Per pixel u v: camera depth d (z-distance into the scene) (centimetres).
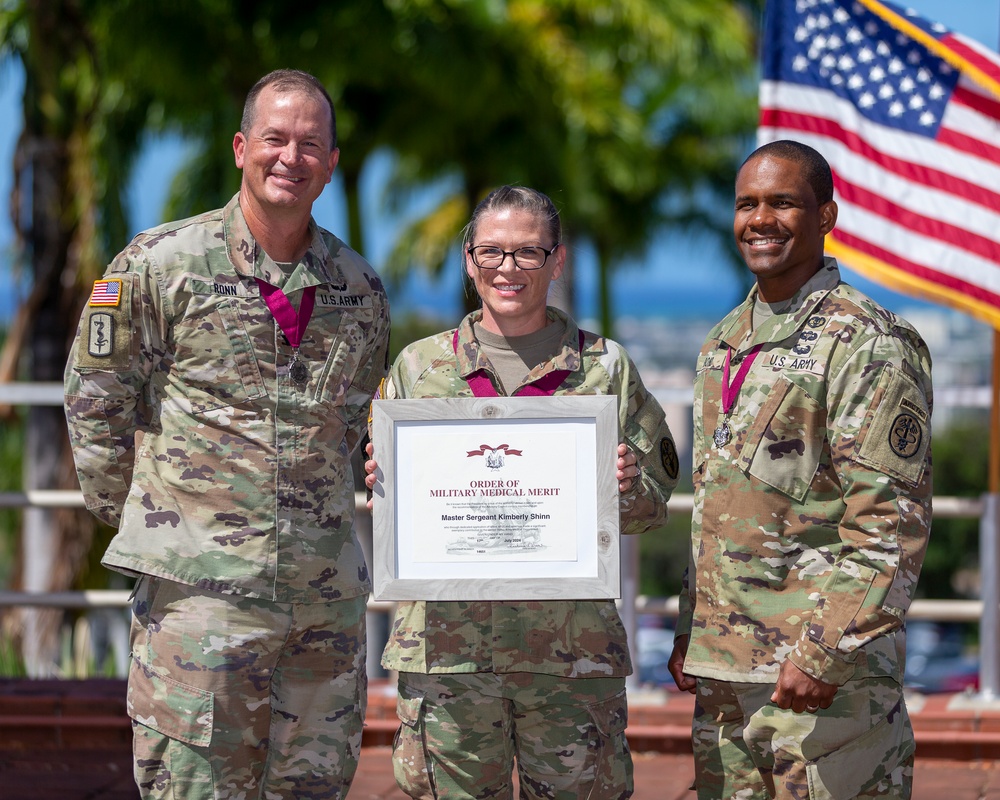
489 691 396
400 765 406
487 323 407
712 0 2048
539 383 400
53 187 1305
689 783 568
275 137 388
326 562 402
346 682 410
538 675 396
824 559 372
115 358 387
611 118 2111
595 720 397
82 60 1331
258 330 397
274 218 397
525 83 1777
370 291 422
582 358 404
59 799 552
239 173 1678
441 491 386
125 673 844
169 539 390
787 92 657
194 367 394
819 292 380
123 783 574
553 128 1969
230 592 388
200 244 397
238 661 389
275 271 402
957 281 623
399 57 1633
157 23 1473
